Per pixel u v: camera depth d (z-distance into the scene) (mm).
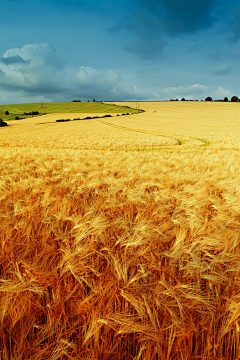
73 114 99750
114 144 22578
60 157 7980
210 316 1430
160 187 3570
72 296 1529
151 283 1536
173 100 160000
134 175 4238
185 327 1359
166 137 29031
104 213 2482
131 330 1331
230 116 71438
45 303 1631
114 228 2006
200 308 1449
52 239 1959
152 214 2338
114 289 1483
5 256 1751
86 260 1755
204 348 1410
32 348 1353
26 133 38250
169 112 94000
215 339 1426
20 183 3572
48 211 2398
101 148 21203
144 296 1442
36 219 2244
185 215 2346
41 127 54812
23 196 3041
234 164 6031
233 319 1323
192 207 2529
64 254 1782
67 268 1534
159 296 1452
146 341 1396
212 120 60500
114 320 1364
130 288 1483
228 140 24703
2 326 1335
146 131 38562
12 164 6348
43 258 1744
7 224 1989
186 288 1504
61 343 1380
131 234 1907
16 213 2320
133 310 1495
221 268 1681
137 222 2211
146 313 1483
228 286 1530
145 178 4113
